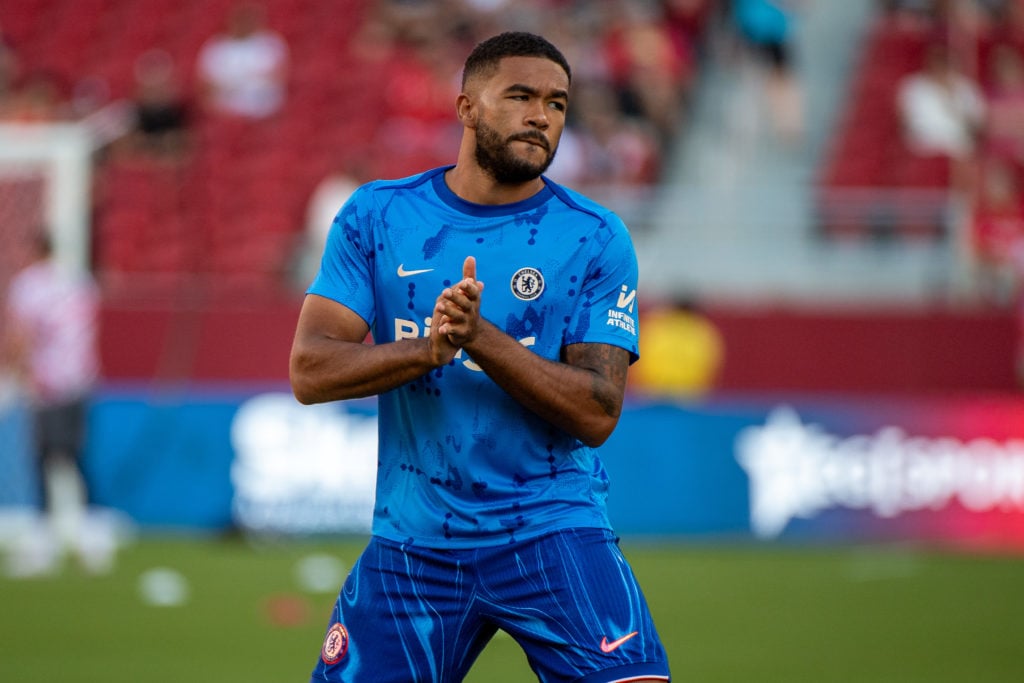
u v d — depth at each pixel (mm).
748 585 34562
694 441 42594
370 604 12352
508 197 12398
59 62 62219
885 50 60188
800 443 42531
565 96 12266
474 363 12117
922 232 50375
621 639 11844
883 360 47719
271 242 53188
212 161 55656
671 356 43719
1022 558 40188
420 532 12258
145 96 55625
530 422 12211
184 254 52781
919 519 42344
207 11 64062
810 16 61562
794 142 56781
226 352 46562
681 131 57406
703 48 60219
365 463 42125
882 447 42469
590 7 60094
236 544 41062
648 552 40406
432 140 56531
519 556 12078
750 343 47719
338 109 58125
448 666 12328
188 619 29234
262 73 57906
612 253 12414
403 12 60969
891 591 33906
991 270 49812
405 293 12367
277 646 26359
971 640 27594
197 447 42594
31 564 36719
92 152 50625
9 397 42906
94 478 42562
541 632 12031
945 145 55656
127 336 46531
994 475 42406
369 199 12570
